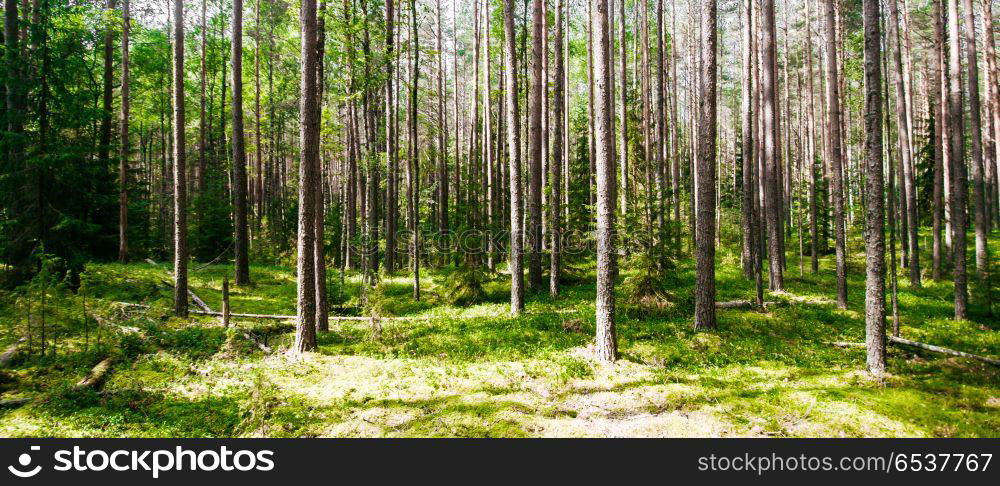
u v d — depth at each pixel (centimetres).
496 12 2628
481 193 2931
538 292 1950
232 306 1589
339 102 2084
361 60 1597
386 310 1590
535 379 918
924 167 3162
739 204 3525
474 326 1362
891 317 1541
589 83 2330
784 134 3712
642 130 2830
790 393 819
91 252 2069
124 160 2069
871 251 931
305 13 1077
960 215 1501
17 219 1351
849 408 750
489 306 1673
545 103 2189
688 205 3725
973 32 1617
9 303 1179
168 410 761
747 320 1384
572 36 3522
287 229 3186
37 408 745
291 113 3628
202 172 3050
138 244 2397
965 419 706
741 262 2647
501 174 2891
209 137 3622
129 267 1980
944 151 2322
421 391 854
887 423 699
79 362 940
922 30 2873
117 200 1658
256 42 3191
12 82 1378
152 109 3456
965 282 1490
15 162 1371
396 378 927
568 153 2727
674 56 2992
